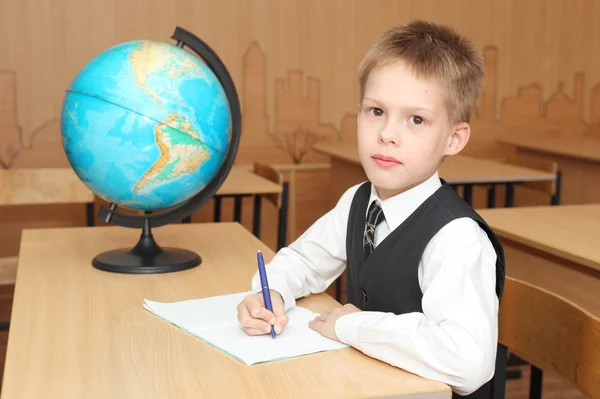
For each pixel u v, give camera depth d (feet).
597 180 13.43
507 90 16.71
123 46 5.02
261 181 10.55
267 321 3.82
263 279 3.96
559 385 9.38
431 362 3.33
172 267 5.10
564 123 17.12
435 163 3.86
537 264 6.80
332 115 15.70
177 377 3.30
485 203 16.02
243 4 14.92
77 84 4.90
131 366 3.43
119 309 4.28
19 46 13.80
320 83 15.55
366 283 4.12
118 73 4.81
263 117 15.34
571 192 14.14
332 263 4.73
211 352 3.61
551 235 6.63
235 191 9.89
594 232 6.78
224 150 5.20
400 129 3.71
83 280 4.87
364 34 15.67
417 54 3.73
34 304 4.34
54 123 14.12
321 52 15.48
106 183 4.99
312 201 15.80
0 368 9.23
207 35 14.79
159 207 5.25
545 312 4.30
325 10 15.39
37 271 5.08
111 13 14.17
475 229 3.83
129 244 5.93
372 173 3.82
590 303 6.16
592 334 3.90
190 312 4.19
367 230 4.24
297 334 3.85
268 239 15.47
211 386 3.21
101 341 3.75
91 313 4.20
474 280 3.59
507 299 4.63
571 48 16.94
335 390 3.19
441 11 16.07
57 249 5.72
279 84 15.33
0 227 13.83
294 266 4.62
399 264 3.94
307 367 3.44
